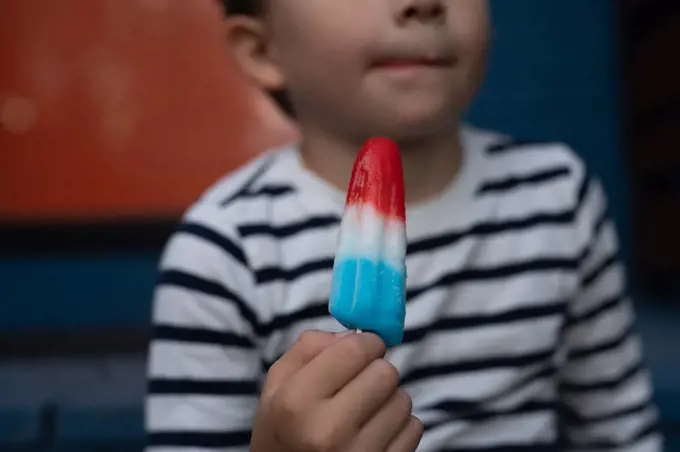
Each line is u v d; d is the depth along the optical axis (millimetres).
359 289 645
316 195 954
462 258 947
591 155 2262
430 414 916
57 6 2160
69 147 2170
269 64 966
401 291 657
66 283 2127
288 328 930
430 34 822
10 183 2146
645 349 1789
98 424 1513
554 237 1001
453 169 986
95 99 2176
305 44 870
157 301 972
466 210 967
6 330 2100
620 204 2281
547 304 979
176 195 2191
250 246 942
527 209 1004
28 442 1501
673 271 2219
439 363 937
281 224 958
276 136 2209
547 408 994
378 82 832
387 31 821
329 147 944
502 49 2234
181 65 2189
